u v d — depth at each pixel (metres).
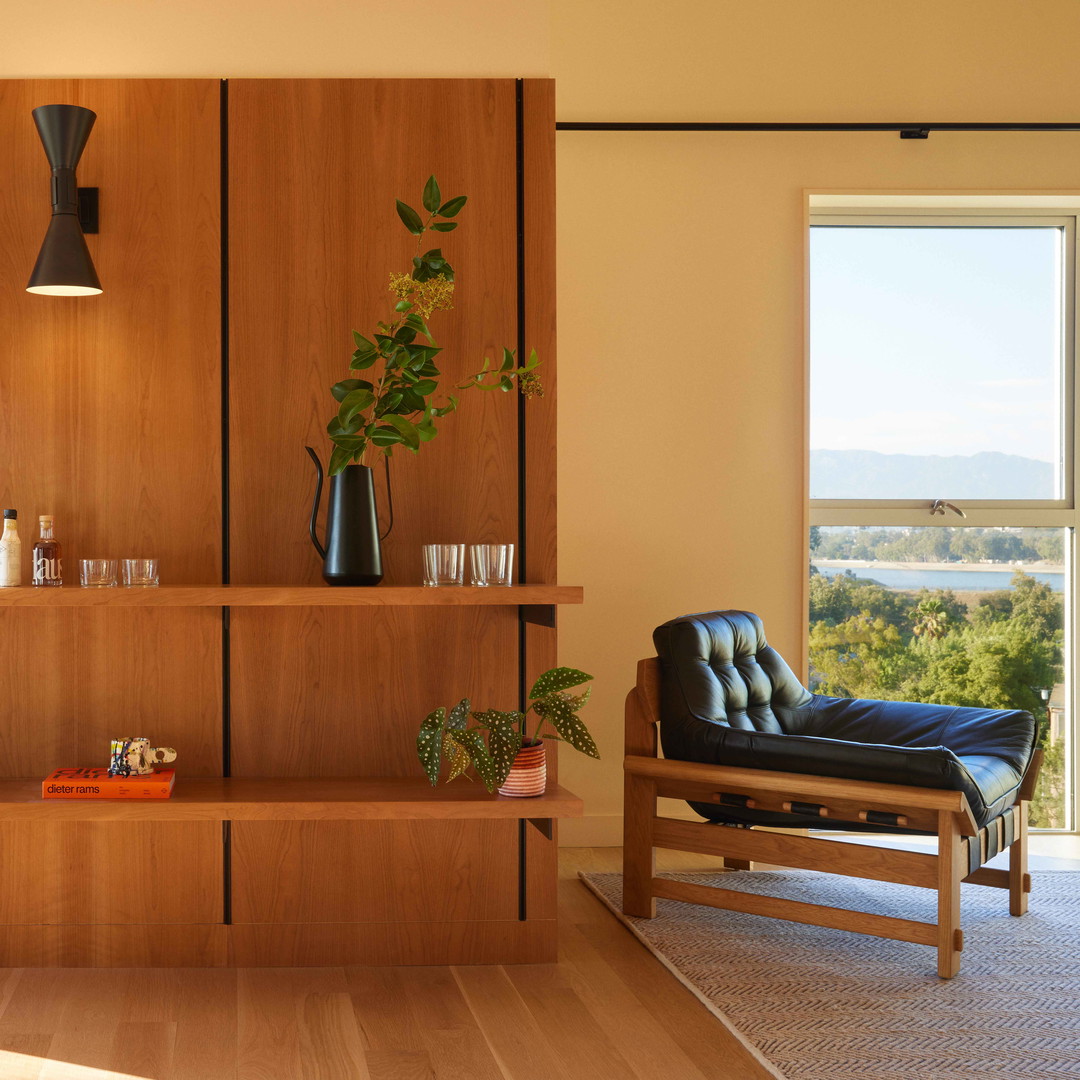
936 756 2.57
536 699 2.56
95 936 2.63
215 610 2.69
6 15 2.68
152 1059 2.13
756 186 3.98
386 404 2.50
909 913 3.13
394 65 2.73
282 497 2.70
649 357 3.95
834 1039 2.25
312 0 2.72
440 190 2.71
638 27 3.95
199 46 2.71
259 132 2.69
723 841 2.91
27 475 2.67
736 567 3.97
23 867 2.63
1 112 2.66
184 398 2.69
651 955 2.77
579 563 3.93
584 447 3.93
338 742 2.71
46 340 2.67
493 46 2.75
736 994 2.48
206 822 2.65
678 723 2.98
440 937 2.69
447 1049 2.19
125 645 2.68
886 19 4.00
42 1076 2.06
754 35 3.98
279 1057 2.14
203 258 2.69
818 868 2.77
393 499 2.71
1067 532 4.20
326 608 2.71
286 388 2.70
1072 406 4.20
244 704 2.69
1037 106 4.03
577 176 3.94
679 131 3.95
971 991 2.53
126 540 2.68
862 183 4.00
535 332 2.73
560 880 3.48
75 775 2.49
